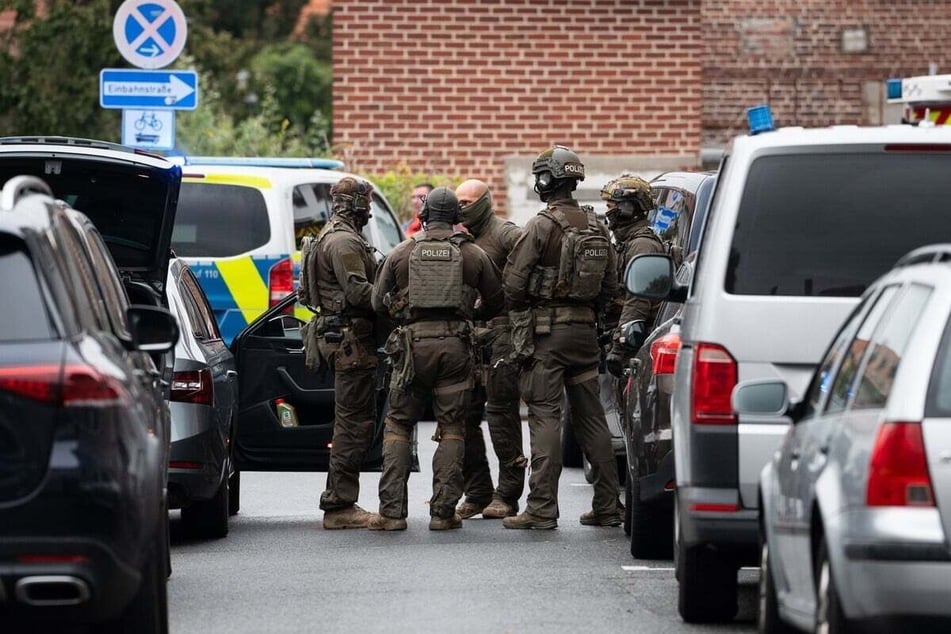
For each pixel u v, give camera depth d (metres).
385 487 46.47
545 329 45.12
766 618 28.78
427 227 45.59
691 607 32.75
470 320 45.84
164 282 42.94
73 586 24.94
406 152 87.88
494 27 87.62
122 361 27.42
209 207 61.78
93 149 40.84
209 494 42.62
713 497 31.02
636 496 40.19
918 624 23.02
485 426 77.31
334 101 87.69
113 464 25.30
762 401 28.09
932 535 22.89
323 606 34.81
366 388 47.25
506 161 87.81
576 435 46.78
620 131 88.00
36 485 24.88
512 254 45.00
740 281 31.16
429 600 35.41
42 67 91.25
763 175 31.23
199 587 37.28
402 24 87.44
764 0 100.38
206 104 109.31
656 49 87.88
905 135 31.02
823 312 30.95
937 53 100.50
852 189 31.14
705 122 100.06
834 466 24.64
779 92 100.31
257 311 61.44
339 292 46.75
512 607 34.56
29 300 25.72
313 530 47.22
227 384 45.41
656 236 46.03
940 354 23.47
